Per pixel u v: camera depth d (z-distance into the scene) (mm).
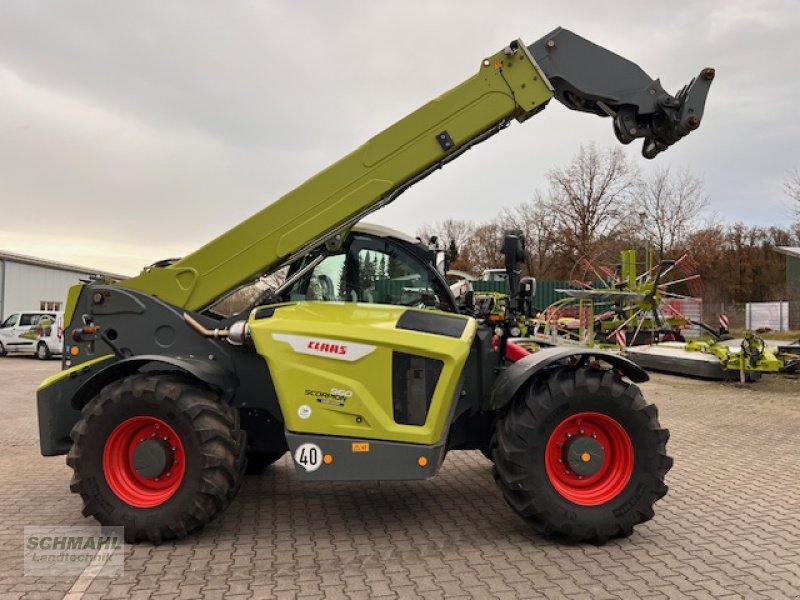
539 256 41219
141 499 4109
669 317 18656
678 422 8602
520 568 3709
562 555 3920
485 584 3480
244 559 3848
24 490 5453
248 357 4516
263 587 3441
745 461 6395
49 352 21781
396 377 4199
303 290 4996
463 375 4586
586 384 4148
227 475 4070
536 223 41500
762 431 7988
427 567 3729
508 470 4129
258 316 4422
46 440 4582
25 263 31875
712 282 44719
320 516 4719
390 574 3623
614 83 4820
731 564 3754
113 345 4484
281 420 4535
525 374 4168
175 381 4148
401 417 4195
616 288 18078
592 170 39594
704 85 4785
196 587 3443
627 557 3879
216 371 4281
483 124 4633
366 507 4949
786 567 3705
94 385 4316
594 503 4098
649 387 12148
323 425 4145
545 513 4047
